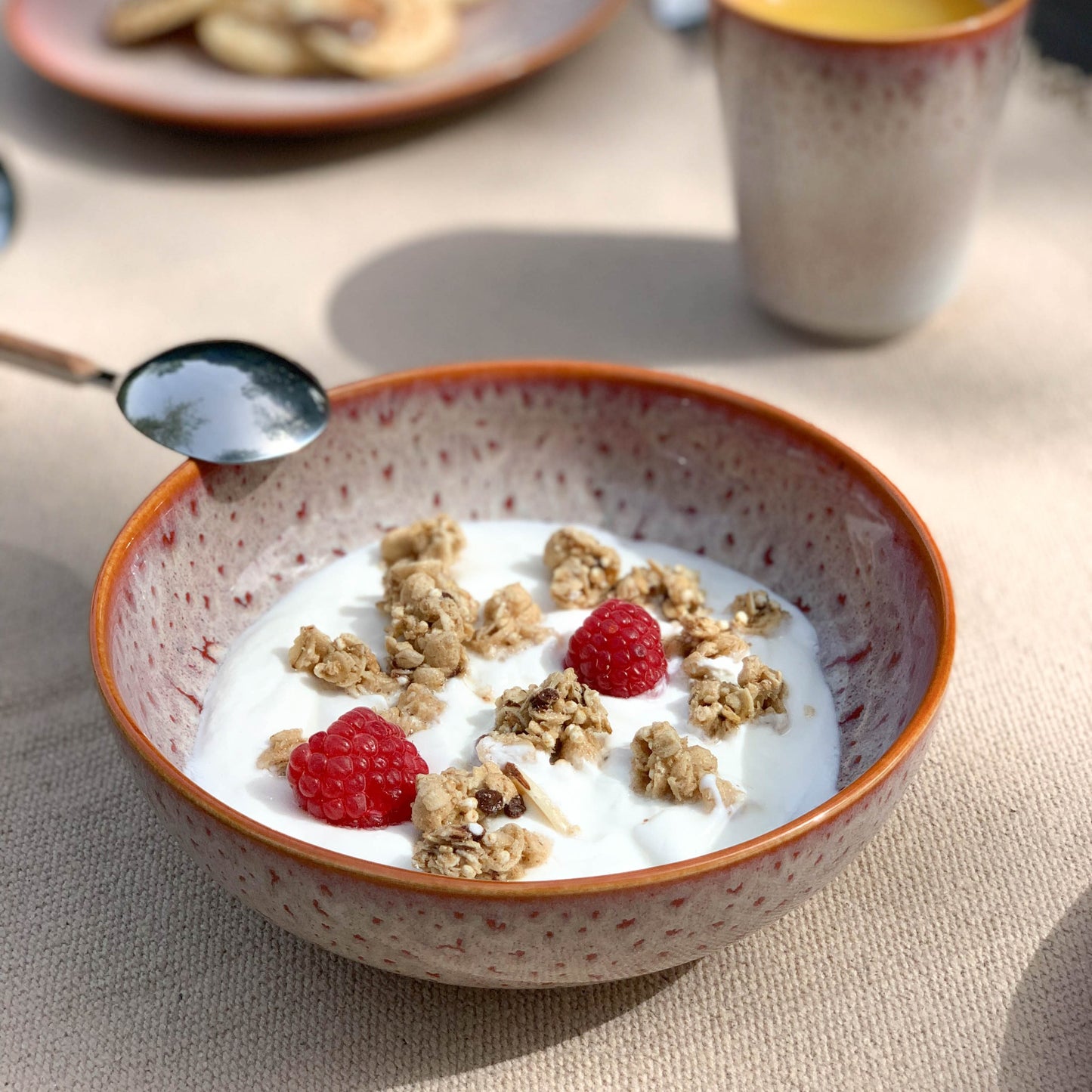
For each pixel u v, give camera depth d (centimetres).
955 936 36
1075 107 61
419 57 60
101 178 60
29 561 45
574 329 53
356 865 31
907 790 36
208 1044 35
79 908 37
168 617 38
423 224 58
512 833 34
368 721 36
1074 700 41
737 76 47
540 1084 34
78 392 51
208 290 55
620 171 60
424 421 42
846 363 51
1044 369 51
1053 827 38
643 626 38
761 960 36
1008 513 46
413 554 41
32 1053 35
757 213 50
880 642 38
